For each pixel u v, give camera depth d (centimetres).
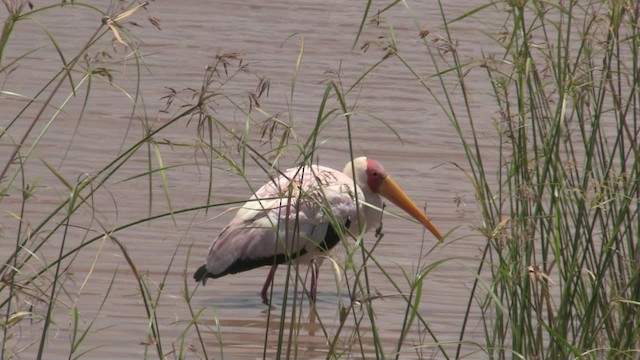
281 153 759
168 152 1764
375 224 1371
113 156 1739
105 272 1238
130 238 1365
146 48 2569
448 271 1305
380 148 1866
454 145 1905
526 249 840
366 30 2892
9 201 1454
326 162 1784
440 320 1150
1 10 2762
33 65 2323
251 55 2583
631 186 894
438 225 1492
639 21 995
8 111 1958
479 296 1223
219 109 2050
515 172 882
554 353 829
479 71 2456
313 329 1127
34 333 1034
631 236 911
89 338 1040
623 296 898
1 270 750
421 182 1684
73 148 1769
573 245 856
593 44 946
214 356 1029
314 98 2200
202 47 2625
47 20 2727
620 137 966
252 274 1324
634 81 903
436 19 2998
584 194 848
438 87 2320
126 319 1103
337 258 845
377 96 2233
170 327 1098
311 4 3173
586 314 840
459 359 884
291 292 1261
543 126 904
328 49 2678
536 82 901
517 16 879
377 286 1258
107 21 732
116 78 2250
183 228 1427
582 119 901
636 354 861
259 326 1129
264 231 1212
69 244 1319
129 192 1554
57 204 1466
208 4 3075
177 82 2277
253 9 3064
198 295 1218
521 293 818
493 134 1978
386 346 1072
